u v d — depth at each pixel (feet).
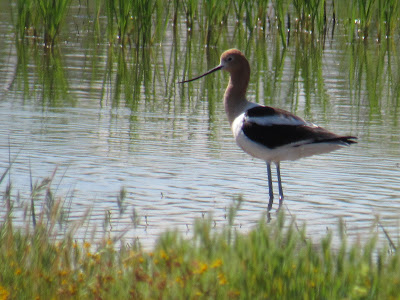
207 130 48.88
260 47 82.33
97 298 20.95
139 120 51.08
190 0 90.07
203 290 20.77
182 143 45.52
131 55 76.23
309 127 36.86
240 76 40.70
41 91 59.00
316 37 90.12
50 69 67.92
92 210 33.24
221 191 36.94
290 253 23.21
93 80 63.82
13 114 51.37
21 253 23.56
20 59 72.08
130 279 21.86
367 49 82.33
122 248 24.44
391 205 35.09
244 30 93.40
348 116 52.70
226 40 86.28
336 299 21.12
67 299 21.06
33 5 87.86
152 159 41.88
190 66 71.10
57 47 79.30
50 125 48.83
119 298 21.08
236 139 38.81
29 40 82.89
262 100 56.70
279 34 88.84
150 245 28.91
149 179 38.27
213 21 86.94
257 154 37.65
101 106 54.80
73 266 24.20
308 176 39.81
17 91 58.70
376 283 21.36
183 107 55.31
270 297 21.18
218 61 73.87
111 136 46.68
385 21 93.35
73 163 40.60
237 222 32.58
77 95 58.08
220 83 64.49
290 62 73.72
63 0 80.18
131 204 34.42
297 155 36.91
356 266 23.27
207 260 22.93
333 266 23.56
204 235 24.11
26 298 21.29
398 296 20.90
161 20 86.22
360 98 58.54
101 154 42.50
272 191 36.35
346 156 43.39
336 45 84.64
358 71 69.67
